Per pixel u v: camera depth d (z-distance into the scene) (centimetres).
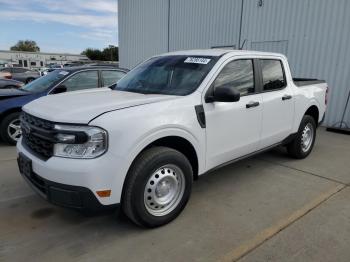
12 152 580
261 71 430
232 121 374
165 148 306
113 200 274
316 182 443
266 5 1009
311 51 909
